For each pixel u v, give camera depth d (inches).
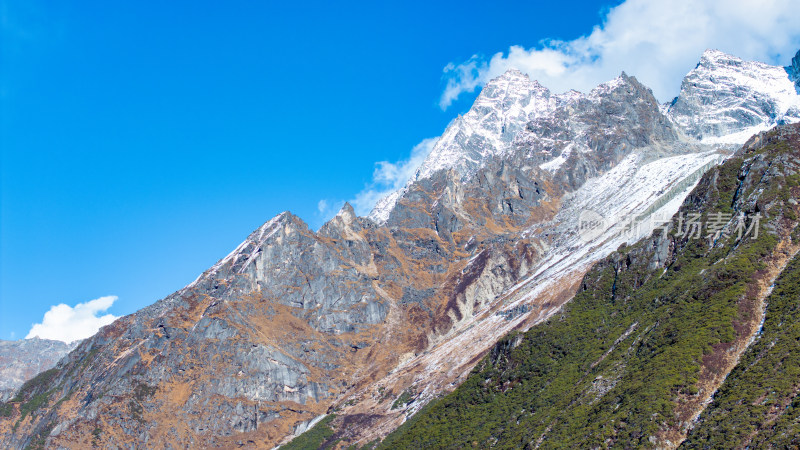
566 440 7268.7
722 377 6929.1
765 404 6171.3
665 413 6707.7
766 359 6678.2
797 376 6250.0
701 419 6501.0
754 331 7244.1
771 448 5713.6
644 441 6555.1
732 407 6353.3
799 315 6958.7
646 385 7165.4
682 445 6387.8
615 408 7244.1
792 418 5856.3
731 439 6023.6
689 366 7081.7
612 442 6806.1
